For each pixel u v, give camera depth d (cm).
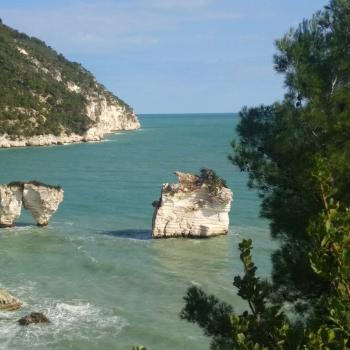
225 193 4950
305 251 1304
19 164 11444
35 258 4269
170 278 3766
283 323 961
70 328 2869
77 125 18988
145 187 8206
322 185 886
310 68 1420
